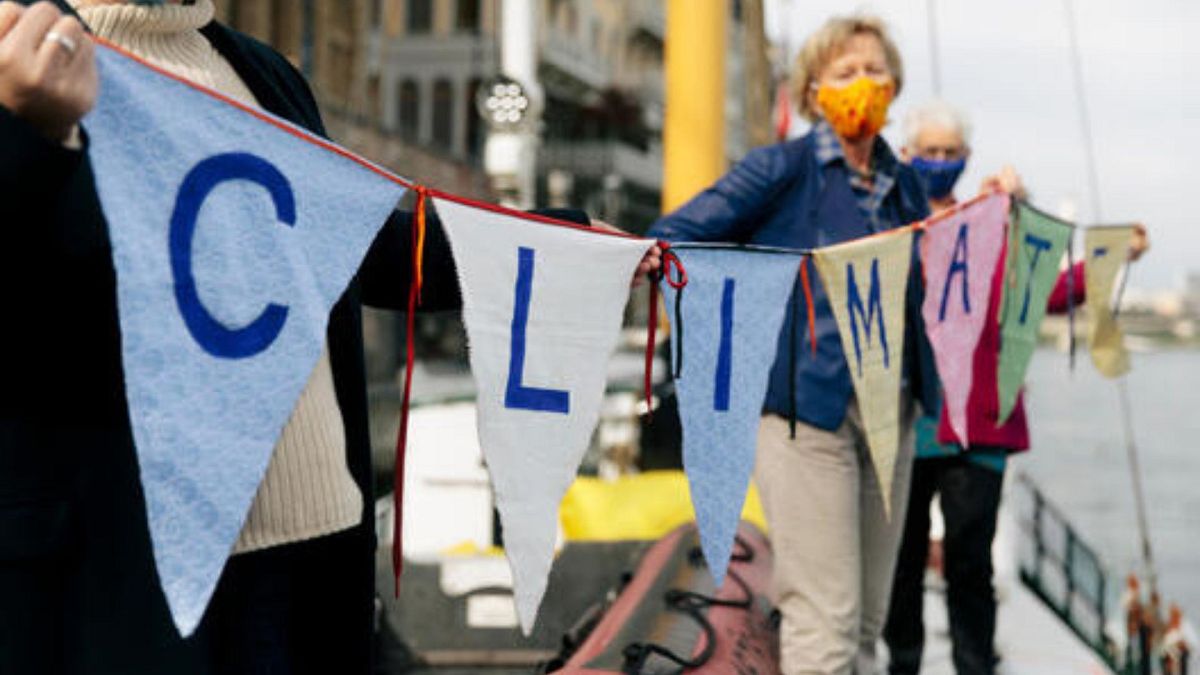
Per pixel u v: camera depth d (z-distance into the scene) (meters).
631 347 39.41
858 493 6.97
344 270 3.47
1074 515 145.75
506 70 51.34
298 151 3.34
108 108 2.94
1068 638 11.68
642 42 158.38
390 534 11.84
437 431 15.38
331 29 67.19
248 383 3.19
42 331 3.16
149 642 3.26
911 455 7.47
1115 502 157.12
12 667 3.06
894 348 6.36
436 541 14.32
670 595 7.37
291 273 3.31
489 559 9.53
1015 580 13.74
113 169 2.94
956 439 8.65
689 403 4.79
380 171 3.57
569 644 7.40
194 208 3.09
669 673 6.05
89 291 3.20
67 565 3.19
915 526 9.38
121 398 3.29
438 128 99.88
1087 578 19.70
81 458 3.23
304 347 3.34
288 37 60.06
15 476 3.12
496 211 3.97
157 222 3.01
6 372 3.13
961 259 7.05
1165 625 18.11
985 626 8.97
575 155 135.88
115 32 3.59
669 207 14.23
